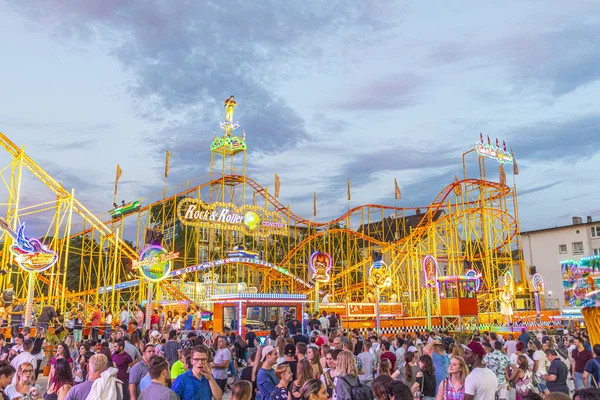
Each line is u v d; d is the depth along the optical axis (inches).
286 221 2534.5
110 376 301.3
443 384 343.9
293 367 378.6
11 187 1477.6
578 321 1653.5
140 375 379.9
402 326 1499.8
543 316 1932.8
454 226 2433.6
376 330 1337.4
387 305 1540.4
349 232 2491.4
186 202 2231.8
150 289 1132.5
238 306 1108.5
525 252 2878.9
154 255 1136.2
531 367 569.9
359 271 3088.1
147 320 1112.8
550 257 2763.3
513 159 2566.4
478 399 327.9
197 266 1686.8
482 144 2433.6
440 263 2699.3
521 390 465.4
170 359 570.9
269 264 1808.6
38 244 1087.6
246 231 2322.8
